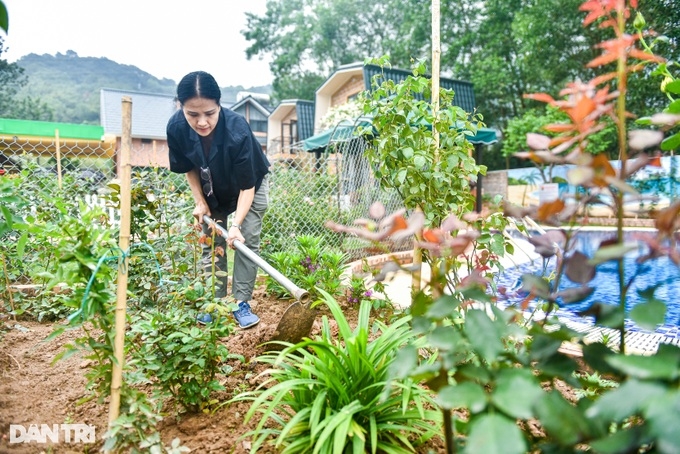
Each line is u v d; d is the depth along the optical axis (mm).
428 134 2533
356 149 6367
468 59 23156
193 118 2576
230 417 1822
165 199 2756
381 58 2680
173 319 1777
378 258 5602
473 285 1093
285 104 19297
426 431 1646
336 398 1591
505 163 22422
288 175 6355
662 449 618
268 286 3883
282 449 1580
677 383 718
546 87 18594
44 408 1873
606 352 995
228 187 2959
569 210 987
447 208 2502
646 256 901
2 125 9367
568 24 16281
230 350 2381
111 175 5562
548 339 1026
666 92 1650
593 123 1026
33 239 2977
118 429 1325
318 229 5961
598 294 3830
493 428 735
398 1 29484
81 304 1340
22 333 2754
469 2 22953
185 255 2744
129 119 1395
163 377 1706
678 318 4027
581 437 800
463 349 1089
